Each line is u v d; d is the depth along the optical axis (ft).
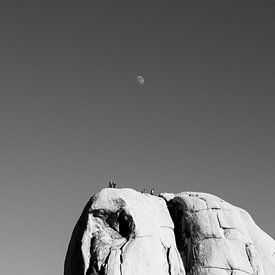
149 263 149.79
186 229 164.55
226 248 159.63
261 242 172.65
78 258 153.79
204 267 157.17
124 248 150.71
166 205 171.73
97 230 157.17
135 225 154.51
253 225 177.99
